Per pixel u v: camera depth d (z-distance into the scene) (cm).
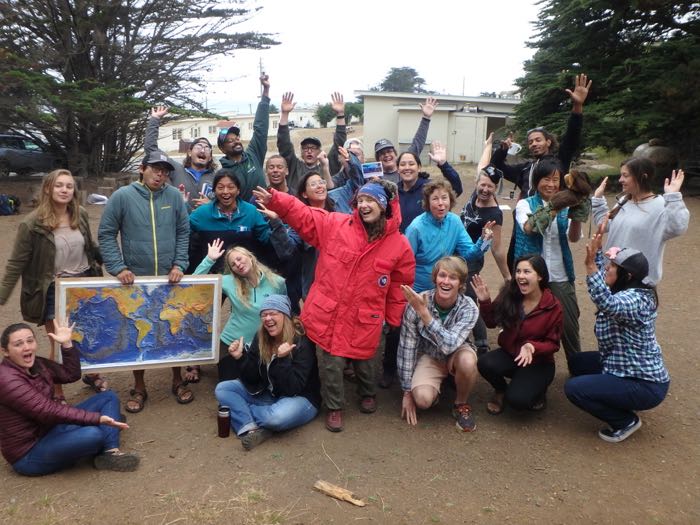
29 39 1756
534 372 434
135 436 421
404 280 436
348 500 346
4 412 356
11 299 734
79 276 455
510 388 433
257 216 513
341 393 428
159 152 457
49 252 434
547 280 431
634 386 394
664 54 1619
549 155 538
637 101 1623
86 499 346
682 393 480
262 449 404
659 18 1680
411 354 439
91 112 1716
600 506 342
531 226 455
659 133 1622
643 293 392
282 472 376
